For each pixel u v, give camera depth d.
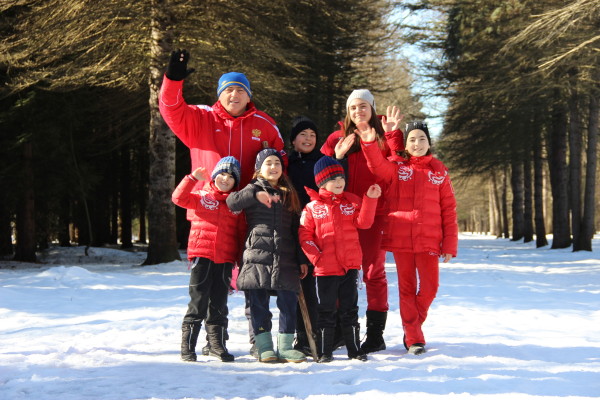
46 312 7.34
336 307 4.77
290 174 5.24
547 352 4.83
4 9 16.48
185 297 8.75
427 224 4.97
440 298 8.80
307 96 25.22
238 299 8.48
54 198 20.06
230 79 5.06
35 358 4.56
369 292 5.13
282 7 18.88
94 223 29.39
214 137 5.06
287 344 4.67
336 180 4.75
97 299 8.64
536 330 6.06
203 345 5.30
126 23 16.38
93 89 19.33
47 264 17.73
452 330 6.00
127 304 8.09
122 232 29.33
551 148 29.39
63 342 5.39
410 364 4.37
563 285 11.18
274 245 4.70
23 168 18.34
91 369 4.23
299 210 4.82
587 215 23.22
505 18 24.53
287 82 19.00
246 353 5.04
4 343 5.36
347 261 4.70
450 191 5.11
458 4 26.84
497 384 3.65
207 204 4.77
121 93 20.31
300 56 18.59
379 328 5.09
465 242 40.72
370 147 4.93
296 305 4.79
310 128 5.30
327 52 25.08
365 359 4.65
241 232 4.93
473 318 6.91
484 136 28.59
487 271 14.31
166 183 16.42
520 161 31.20
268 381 3.90
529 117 25.78
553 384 3.66
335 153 5.16
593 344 5.20
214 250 4.73
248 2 17.59
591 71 20.59
